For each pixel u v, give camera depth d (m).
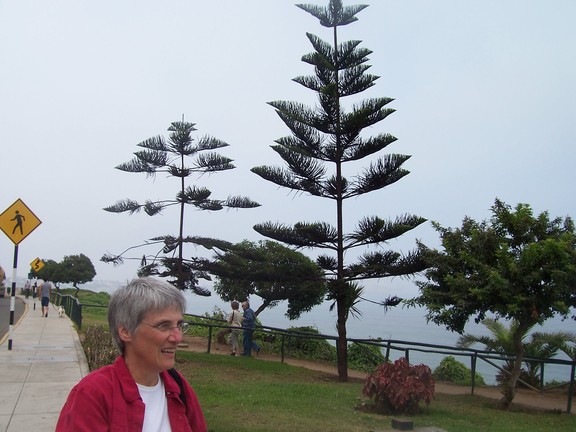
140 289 2.39
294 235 13.91
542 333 13.02
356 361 17.30
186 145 14.36
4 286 45.38
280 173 13.93
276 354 18.33
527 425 8.69
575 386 12.71
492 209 10.62
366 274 13.71
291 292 18.42
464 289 10.21
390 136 13.74
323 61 13.46
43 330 18.58
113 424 2.19
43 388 8.90
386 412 8.79
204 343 19.14
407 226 13.02
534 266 9.66
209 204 14.62
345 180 13.96
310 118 13.66
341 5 14.09
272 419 7.86
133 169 14.27
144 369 2.36
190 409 2.50
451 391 12.38
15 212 13.41
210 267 14.57
